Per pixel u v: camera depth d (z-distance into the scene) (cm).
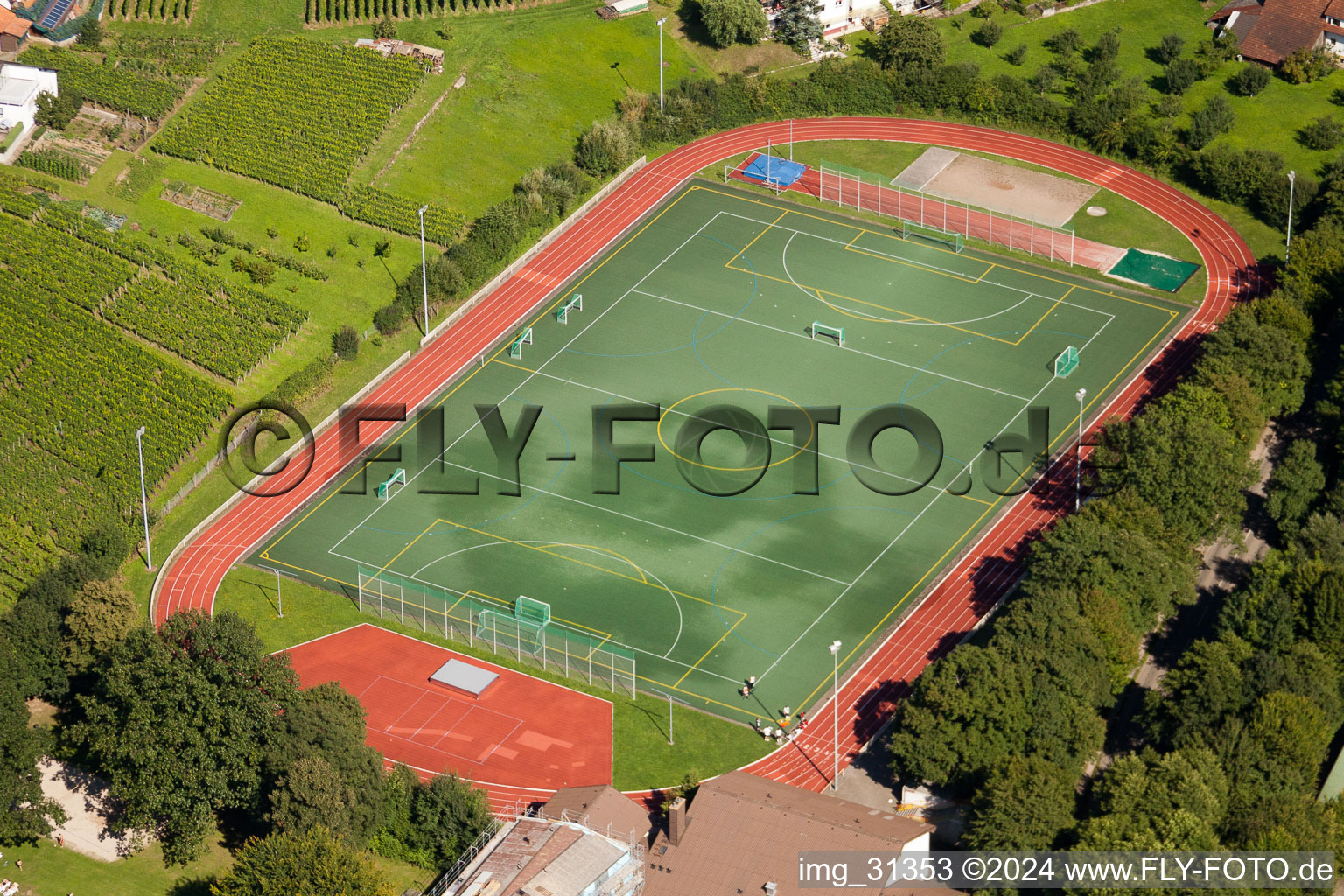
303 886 13800
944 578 18462
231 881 14175
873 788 16162
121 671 15562
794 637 17838
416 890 15212
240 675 15400
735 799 14700
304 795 14738
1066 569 16938
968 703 15288
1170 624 17775
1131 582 16825
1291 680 15550
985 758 15225
